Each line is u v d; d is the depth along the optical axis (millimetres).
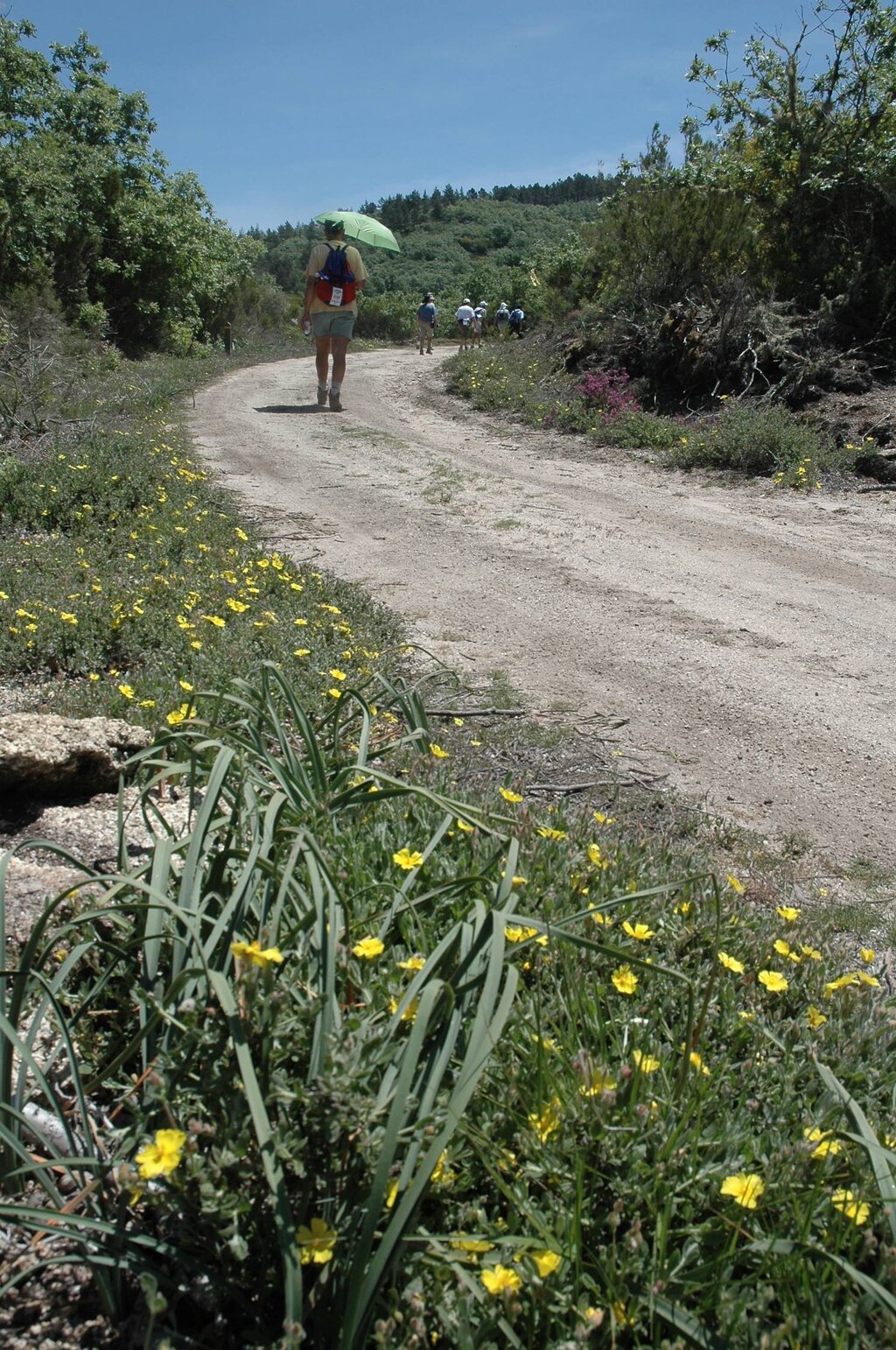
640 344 15734
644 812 4246
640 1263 1764
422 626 6570
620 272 16906
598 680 5766
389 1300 1700
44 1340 1765
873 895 3830
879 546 8719
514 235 129250
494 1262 1730
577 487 11094
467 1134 1813
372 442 13586
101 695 4629
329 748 3785
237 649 5223
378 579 7578
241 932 2250
